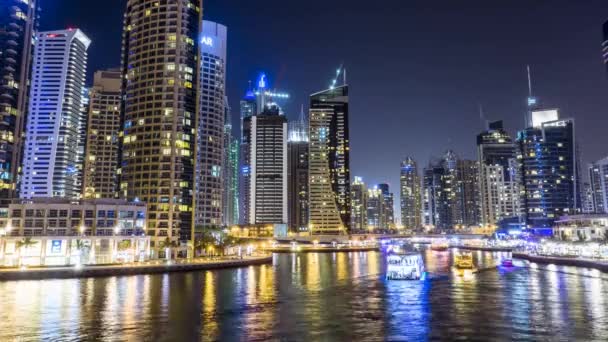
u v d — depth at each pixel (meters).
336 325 73.12
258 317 79.19
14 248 153.38
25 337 64.00
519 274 155.38
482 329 70.25
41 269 132.25
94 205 170.50
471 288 118.00
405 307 89.44
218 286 120.50
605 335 66.31
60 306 86.62
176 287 117.06
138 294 103.44
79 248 160.50
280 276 149.62
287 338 64.88
